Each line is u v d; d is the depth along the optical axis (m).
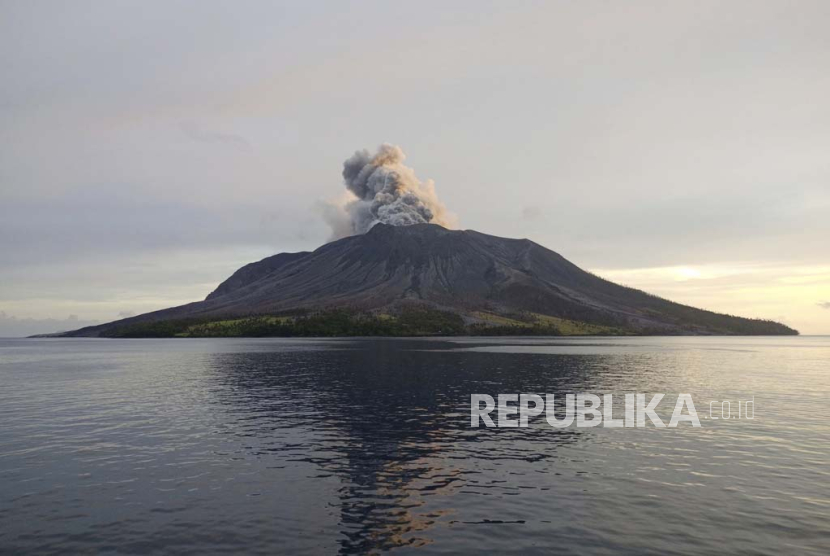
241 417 48.91
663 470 31.20
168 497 26.88
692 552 20.62
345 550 20.83
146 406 56.06
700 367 102.94
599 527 22.95
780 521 23.59
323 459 33.84
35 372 103.62
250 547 21.16
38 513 24.86
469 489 27.84
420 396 61.34
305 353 145.75
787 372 94.00
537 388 68.31
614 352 156.38
